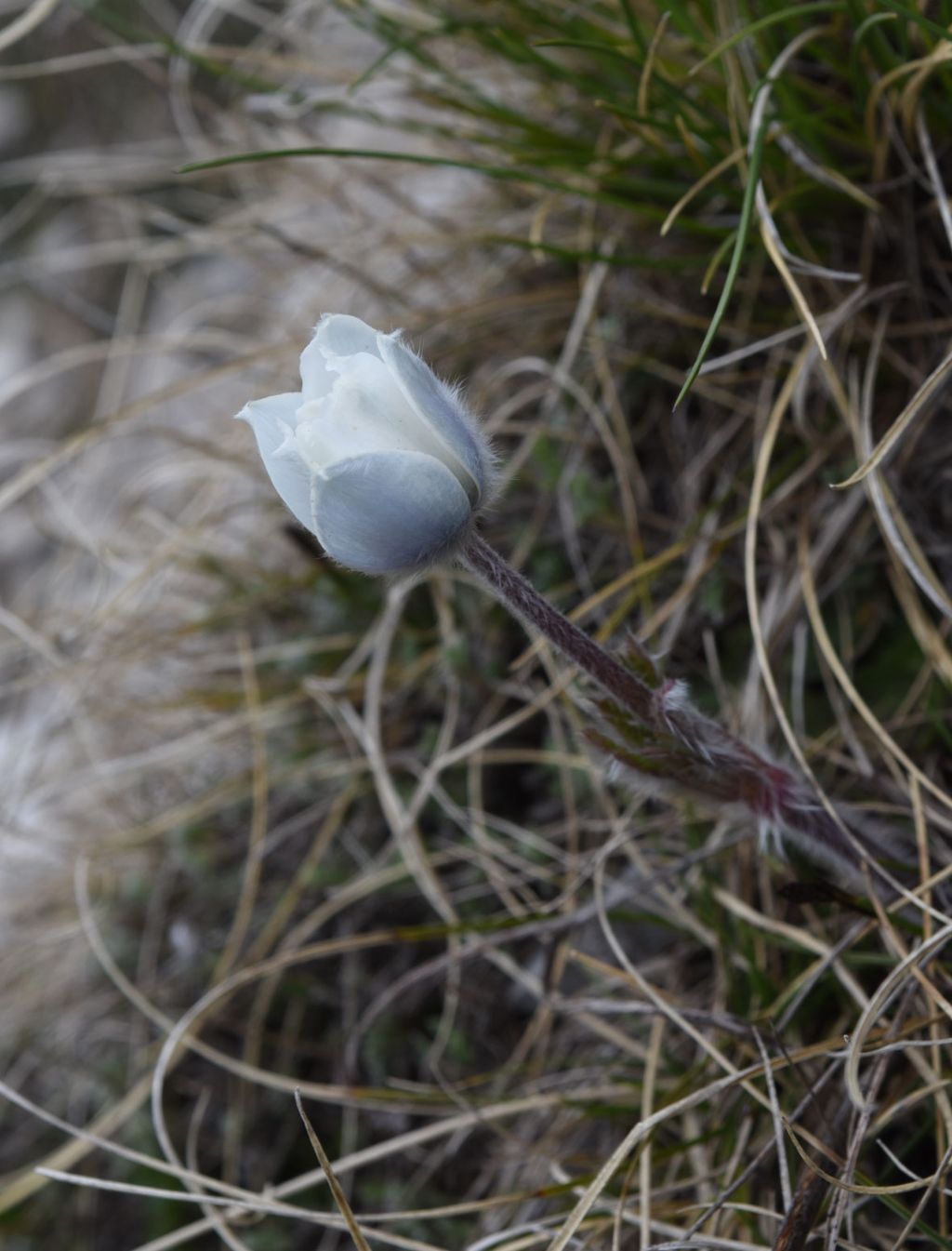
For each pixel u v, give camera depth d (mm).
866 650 435
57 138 870
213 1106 461
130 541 572
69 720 522
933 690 415
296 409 333
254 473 540
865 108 430
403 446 330
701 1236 366
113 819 534
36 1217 471
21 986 518
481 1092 431
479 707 465
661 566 454
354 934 458
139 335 764
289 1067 454
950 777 416
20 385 567
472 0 486
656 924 416
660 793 368
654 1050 395
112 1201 467
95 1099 479
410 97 537
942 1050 375
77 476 649
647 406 472
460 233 517
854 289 445
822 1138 369
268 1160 451
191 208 742
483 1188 424
